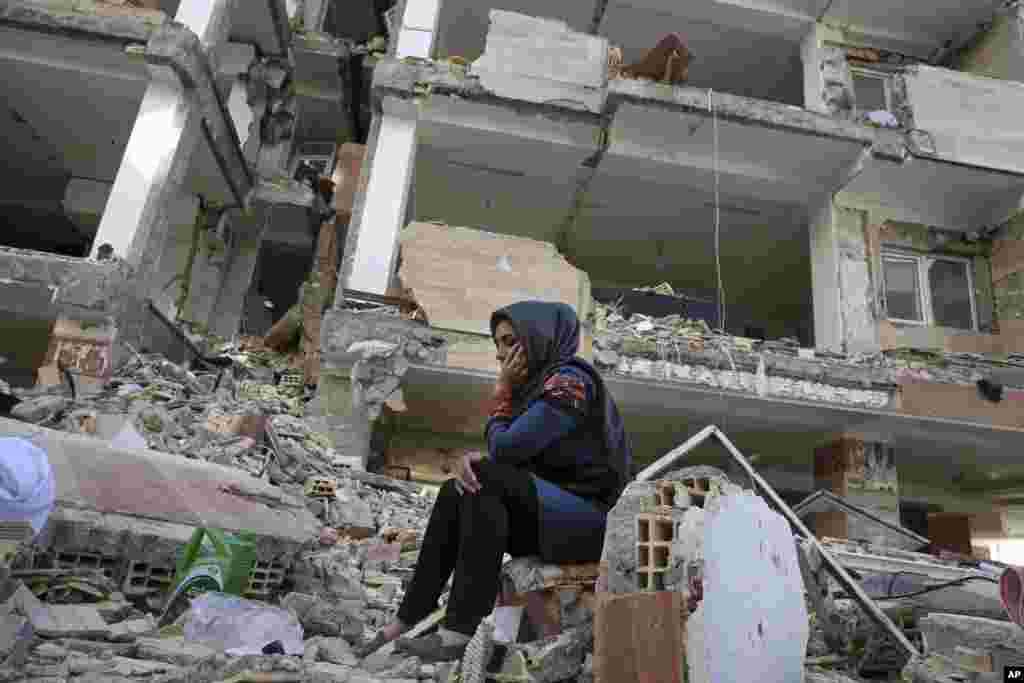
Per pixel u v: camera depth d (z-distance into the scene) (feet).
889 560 16.93
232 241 49.32
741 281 52.19
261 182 48.96
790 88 49.88
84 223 49.26
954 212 40.52
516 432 7.79
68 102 38.60
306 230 52.29
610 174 40.22
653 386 32.68
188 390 29.32
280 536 12.91
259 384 38.37
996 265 39.70
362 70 55.11
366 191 34.06
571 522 7.64
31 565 9.53
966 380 34.73
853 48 43.09
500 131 36.70
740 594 6.44
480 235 31.91
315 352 42.91
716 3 43.11
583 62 36.86
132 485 11.61
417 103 35.60
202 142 39.63
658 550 6.64
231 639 8.77
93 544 10.11
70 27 32.48
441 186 42.91
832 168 39.27
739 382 33.01
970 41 44.57
